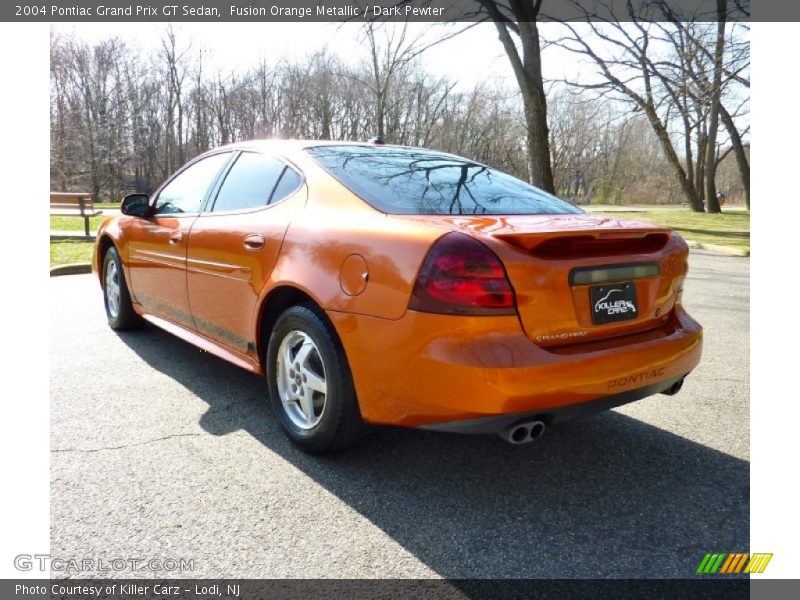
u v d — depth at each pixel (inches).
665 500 96.3
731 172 2827.3
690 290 306.5
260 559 79.7
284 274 108.6
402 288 89.0
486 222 94.7
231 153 146.5
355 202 106.2
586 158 2207.2
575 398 87.5
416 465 106.7
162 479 99.2
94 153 1863.9
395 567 78.5
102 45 1844.2
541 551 82.5
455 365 83.6
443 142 1326.3
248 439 115.3
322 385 104.5
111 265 190.7
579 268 90.7
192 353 169.9
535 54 502.9
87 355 166.4
